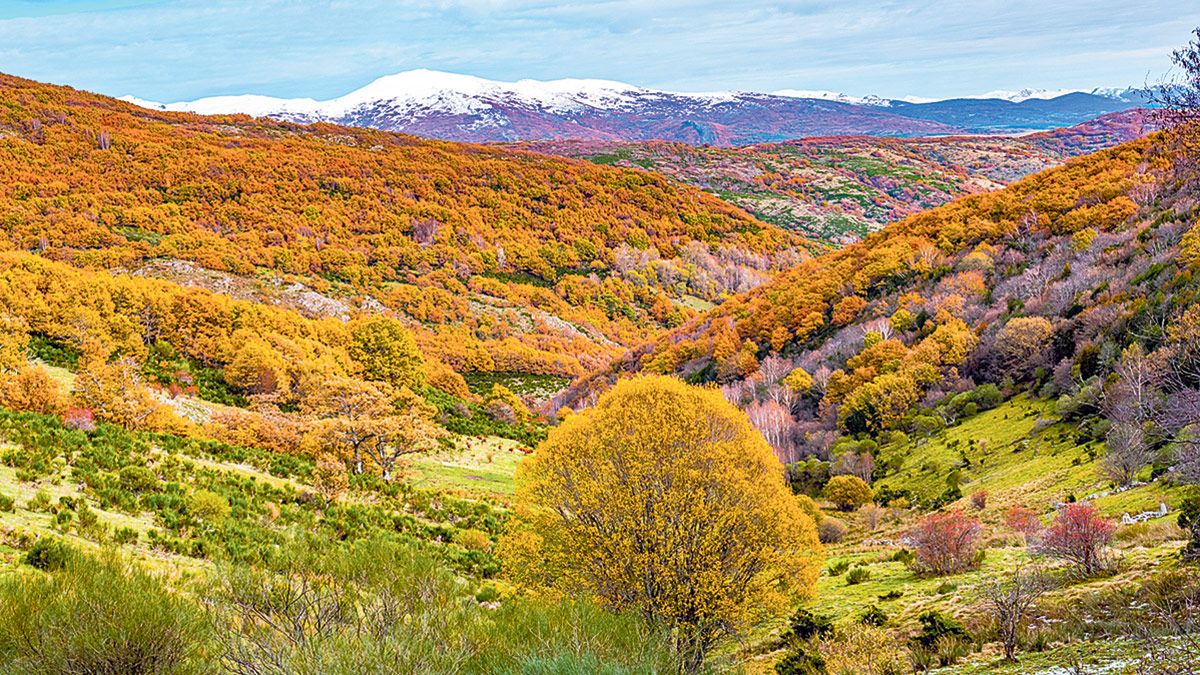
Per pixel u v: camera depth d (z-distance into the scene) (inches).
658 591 725.3
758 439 840.3
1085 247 3865.7
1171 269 2842.0
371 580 371.2
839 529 2197.3
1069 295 3373.5
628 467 778.2
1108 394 2262.6
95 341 2487.7
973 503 2155.5
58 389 1723.7
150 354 2837.1
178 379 2672.2
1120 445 1809.8
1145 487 1581.0
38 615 299.0
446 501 1657.2
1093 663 514.3
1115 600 745.0
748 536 761.6
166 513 959.6
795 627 935.7
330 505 1352.1
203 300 3223.4
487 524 1546.5
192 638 318.0
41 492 892.6
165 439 1528.1
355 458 1923.0
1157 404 856.9
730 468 772.6
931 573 1238.9
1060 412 2625.5
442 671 333.4
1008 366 3353.8
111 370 1802.4
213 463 1493.6
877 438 3371.1
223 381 2827.3
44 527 796.0
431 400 3489.2
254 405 2549.2
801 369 4003.4
